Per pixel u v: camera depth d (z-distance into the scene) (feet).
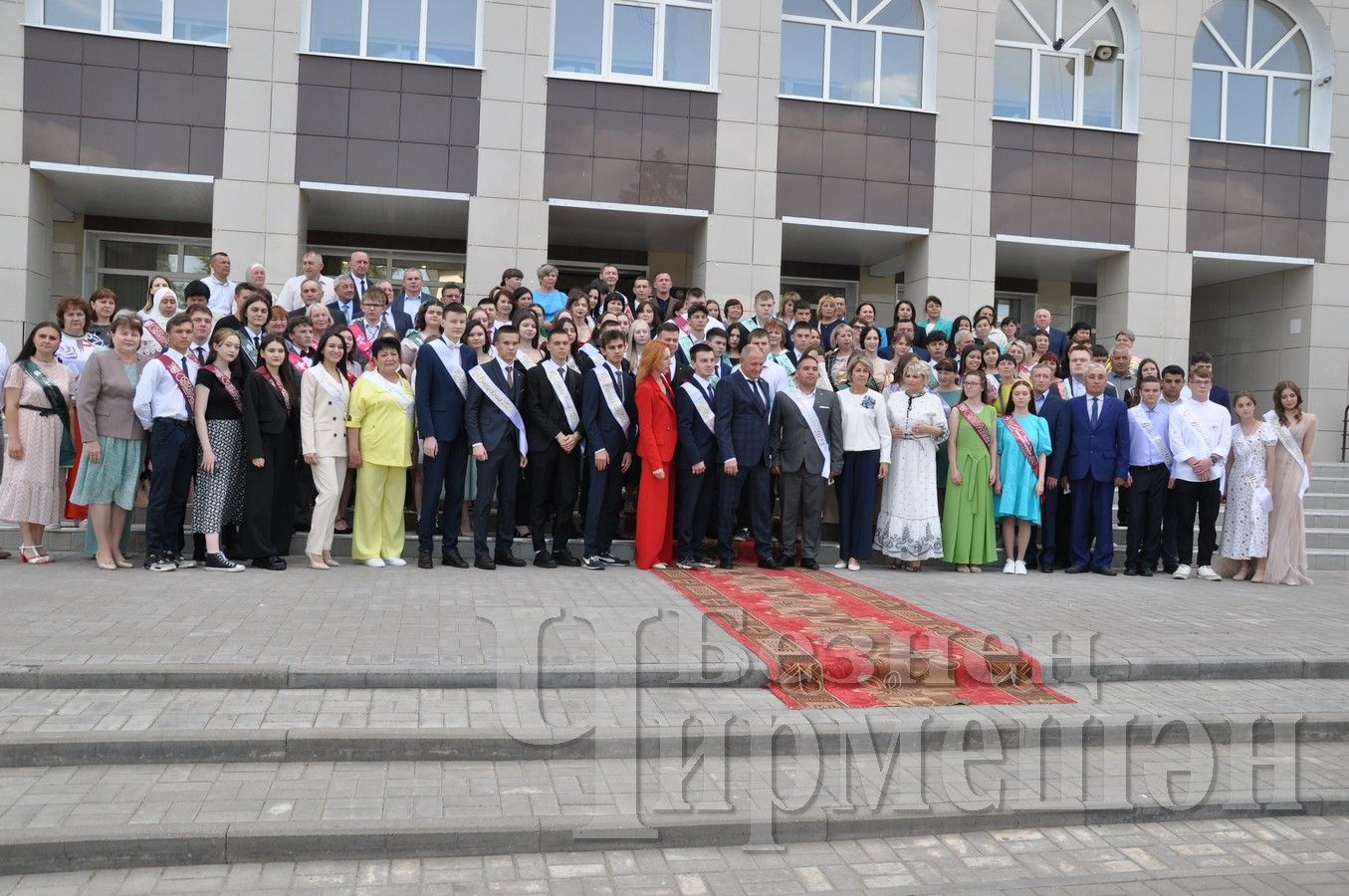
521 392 32.40
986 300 53.11
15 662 19.06
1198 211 55.52
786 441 33.22
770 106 51.03
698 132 50.44
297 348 32.17
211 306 38.96
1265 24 57.77
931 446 33.86
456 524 31.73
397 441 30.96
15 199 44.93
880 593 29.09
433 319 31.96
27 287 45.01
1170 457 35.91
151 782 15.97
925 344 41.73
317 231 54.75
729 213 50.67
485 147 48.55
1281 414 35.53
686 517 32.30
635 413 33.04
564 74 49.21
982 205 53.11
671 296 45.47
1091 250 54.75
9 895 13.30
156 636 21.22
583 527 34.09
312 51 47.85
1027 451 34.30
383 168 47.75
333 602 25.17
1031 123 53.72
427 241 56.34
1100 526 35.42
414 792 15.99
